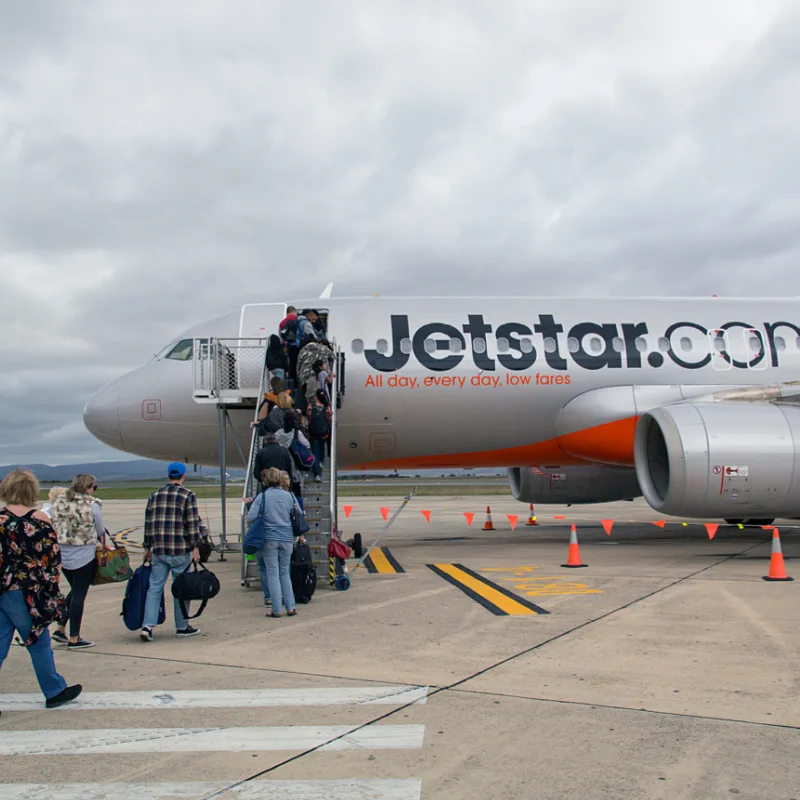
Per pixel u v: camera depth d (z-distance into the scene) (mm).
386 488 60875
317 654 6738
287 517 8531
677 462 12484
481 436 14898
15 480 5402
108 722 5062
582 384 14523
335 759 4340
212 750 4520
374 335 14375
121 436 14938
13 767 4336
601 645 6781
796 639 6945
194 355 13812
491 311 14992
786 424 12766
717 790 3859
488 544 16188
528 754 4355
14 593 5258
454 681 5797
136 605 7438
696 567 11672
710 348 14914
